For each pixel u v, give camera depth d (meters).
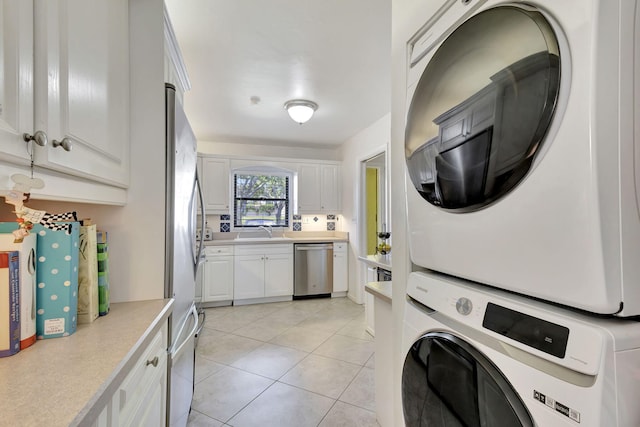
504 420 0.63
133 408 0.82
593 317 0.55
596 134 0.48
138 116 1.27
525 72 0.59
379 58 2.22
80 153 0.84
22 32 0.61
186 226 1.59
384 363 1.58
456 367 0.77
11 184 0.61
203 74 2.45
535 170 0.58
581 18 0.50
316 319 3.49
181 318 1.47
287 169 4.58
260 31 1.89
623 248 0.50
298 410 1.85
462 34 0.78
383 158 4.14
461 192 0.76
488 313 0.69
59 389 0.61
